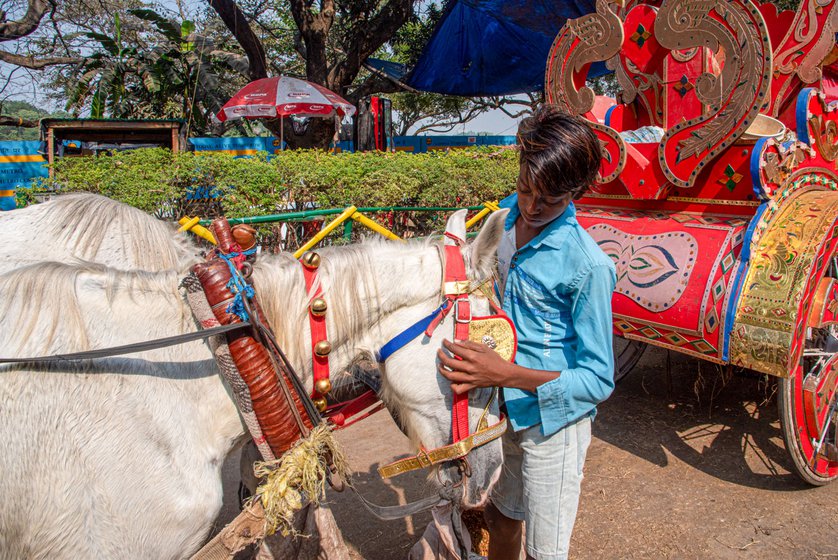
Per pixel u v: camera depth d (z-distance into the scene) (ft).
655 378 14.98
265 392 4.76
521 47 29.01
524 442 5.81
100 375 4.58
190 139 34.17
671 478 10.67
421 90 34.37
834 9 11.71
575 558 8.61
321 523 5.86
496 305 5.32
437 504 5.72
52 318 4.59
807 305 9.21
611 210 11.91
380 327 5.39
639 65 12.19
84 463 4.39
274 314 5.17
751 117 9.04
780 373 9.00
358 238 15.90
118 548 4.50
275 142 36.63
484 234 5.23
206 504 4.86
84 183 13.23
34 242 6.11
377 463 10.93
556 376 5.27
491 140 45.11
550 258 5.42
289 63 59.00
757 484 10.46
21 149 28.55
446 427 5.34
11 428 4.28
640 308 10.59
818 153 10.20
